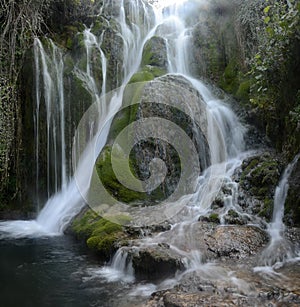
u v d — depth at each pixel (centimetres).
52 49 993
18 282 500
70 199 852
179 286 434
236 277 446
